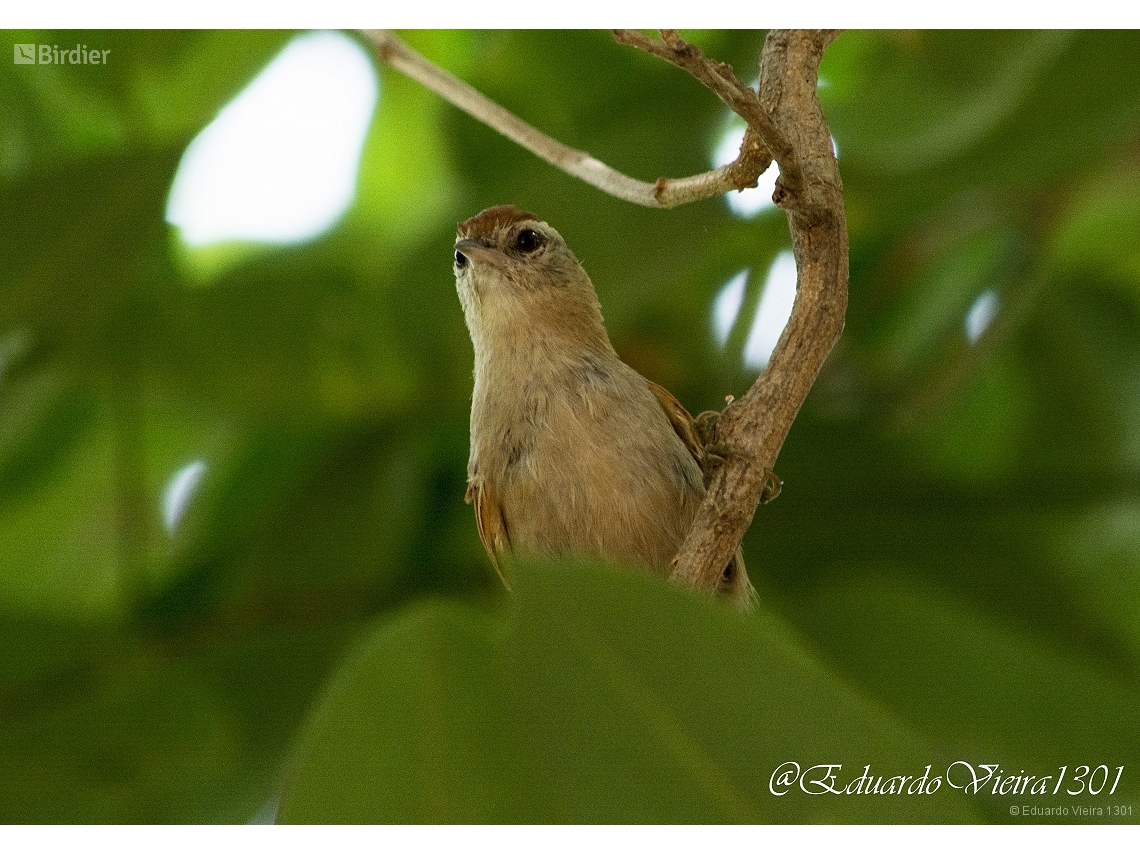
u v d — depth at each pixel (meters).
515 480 3.34
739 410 3.27
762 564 3.36
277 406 3.40
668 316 3.40
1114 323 3.41
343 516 3.39
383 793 2.41
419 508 3.39
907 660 3.32
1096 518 3.37
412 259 3.38
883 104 3.36
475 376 3.36
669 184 3.29
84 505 3.42
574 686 2.41
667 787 2.43
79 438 3.41
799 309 3.27
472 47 3.41
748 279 3.38
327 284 3.39
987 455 3.40
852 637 3.33
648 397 3.34
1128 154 3.38
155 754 3.35
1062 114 3.34
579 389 3.34
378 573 3.39
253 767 3.35
